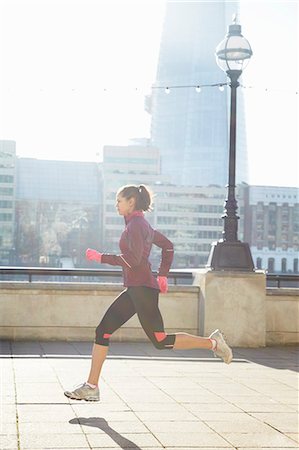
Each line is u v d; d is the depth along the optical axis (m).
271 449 5.24
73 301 11.77
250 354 11.02
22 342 11.45
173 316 12.20
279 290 12.42
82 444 5.16
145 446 5.18
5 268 11.77
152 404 6.70
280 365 9.76
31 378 7.84
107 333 6.42
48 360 9.32
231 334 11.98
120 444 5.20
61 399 6.70
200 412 6.43
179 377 8.39
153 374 8.53
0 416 5.95
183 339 6.55
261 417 6.30
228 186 12.53
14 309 11.64
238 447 5.27
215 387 7.79
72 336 11.76
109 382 7.86
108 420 5.95
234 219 12.36
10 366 8.73
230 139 12.57
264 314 12.07
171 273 12.69
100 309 11.82
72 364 8.98
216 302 11.95
